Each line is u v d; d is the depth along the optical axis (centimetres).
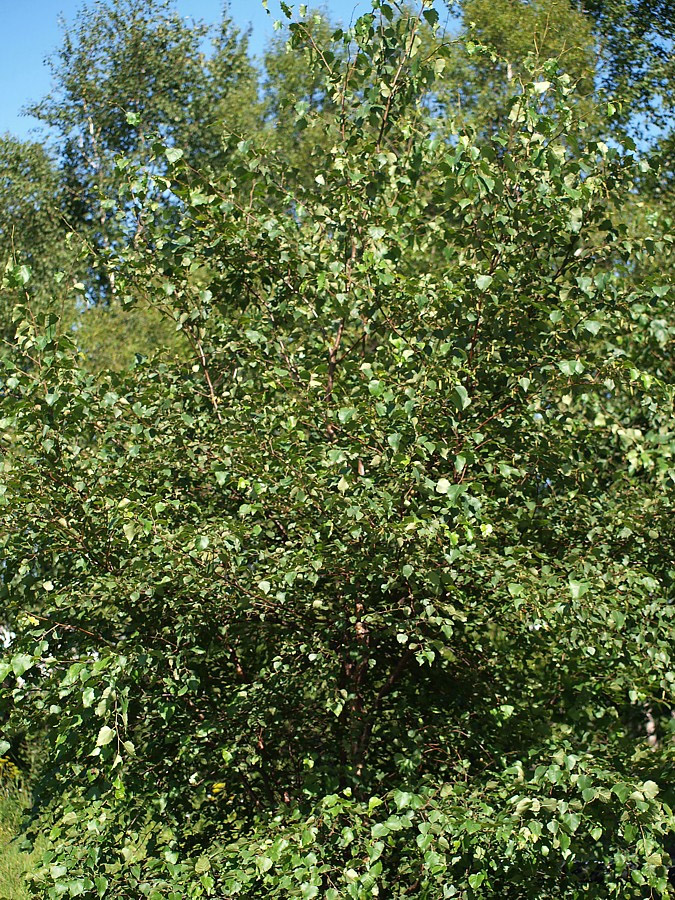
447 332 432
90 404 411
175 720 405
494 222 414
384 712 454
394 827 327
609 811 335
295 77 1628
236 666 446
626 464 510
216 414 467
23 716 404
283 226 467
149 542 377
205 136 1806
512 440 429
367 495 385
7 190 1711
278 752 442
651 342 462
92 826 341
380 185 470
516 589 351
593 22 1353
